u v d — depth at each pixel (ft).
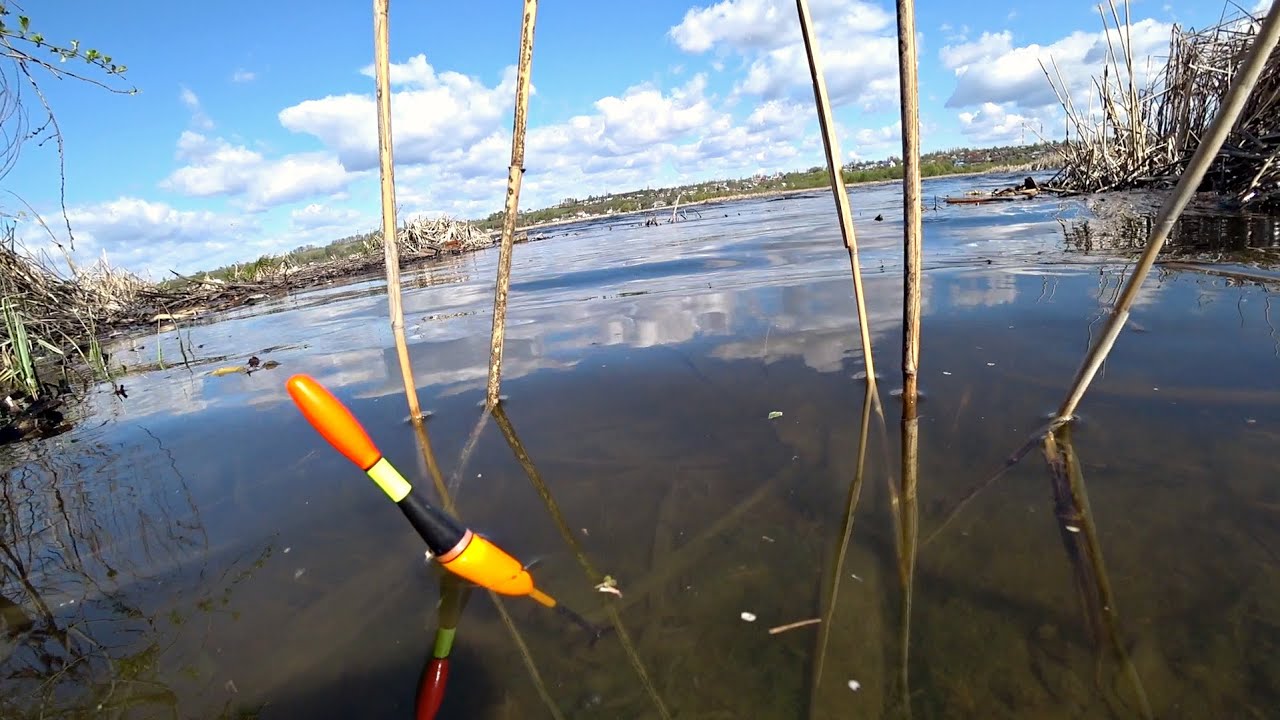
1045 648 4.09
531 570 5.37
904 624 4.45
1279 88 19.92
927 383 8.20
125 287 34.30
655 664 4.36
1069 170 35.63
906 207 7.09
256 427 9.50
